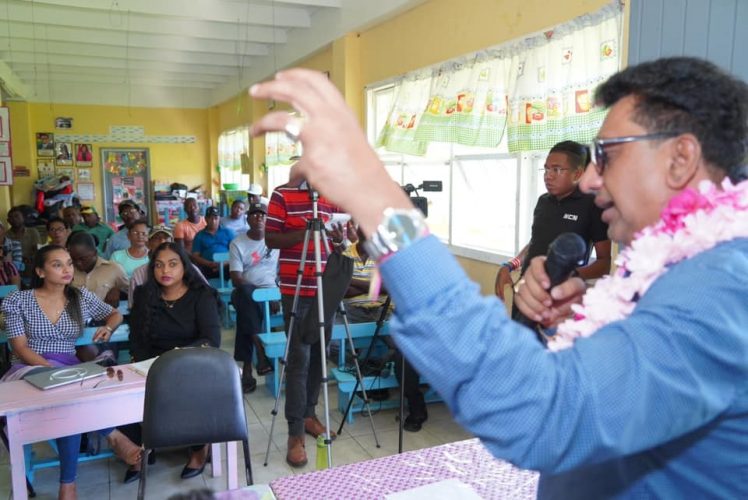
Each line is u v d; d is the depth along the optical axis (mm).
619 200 650
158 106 10672
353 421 3369
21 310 2867
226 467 2799
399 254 511
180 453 2990
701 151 603
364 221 519
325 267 2779
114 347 3574
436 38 4172
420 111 4344
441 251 521
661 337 514
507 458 504
